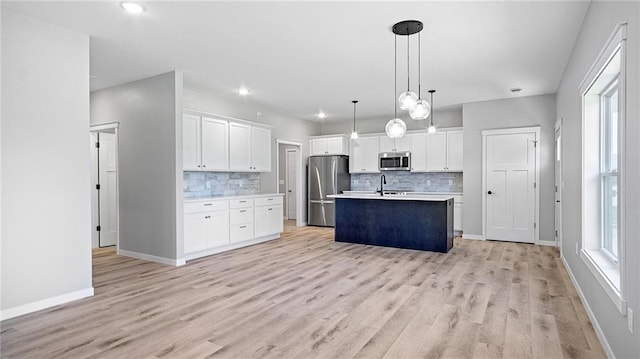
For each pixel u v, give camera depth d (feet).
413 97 11.04
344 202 19.86
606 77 8.42
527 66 14.19
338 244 19.30
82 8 9.45
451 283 12.09
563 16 9.90
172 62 13.73
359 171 26.68
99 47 12.18
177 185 14.67
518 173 19.63
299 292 11.23
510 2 9.18
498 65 14.12
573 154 12.05
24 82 9.78
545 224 18.97
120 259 15.83
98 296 10.98
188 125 16.60
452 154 22.99
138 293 11.23
